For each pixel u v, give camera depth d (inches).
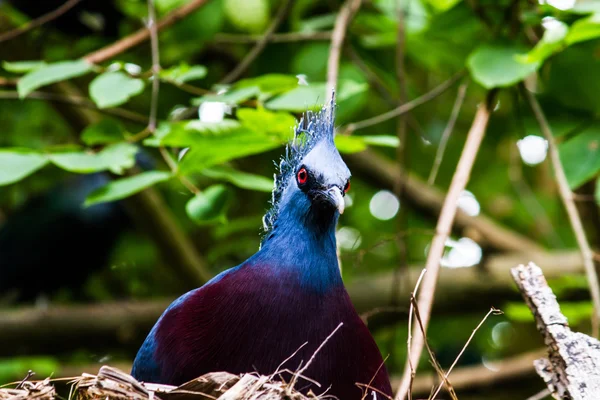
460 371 528.1
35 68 379.2
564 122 392.2
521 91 387.5
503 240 561.0
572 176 372.5
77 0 443.8
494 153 636.7
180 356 276.1
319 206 284.5
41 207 687.1
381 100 575.8
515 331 654.5
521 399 574.2
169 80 374.0
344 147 355.6
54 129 618.2
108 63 451.5
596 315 335.0
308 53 498.9
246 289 279.0
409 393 259.9
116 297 695.7
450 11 447.8
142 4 534.3
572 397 253.6
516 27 401.1
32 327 529.3
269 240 292.2
